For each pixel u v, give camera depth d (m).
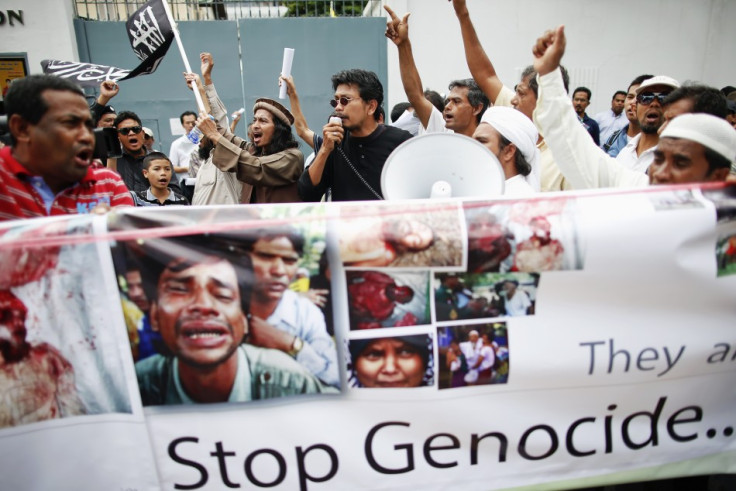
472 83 2.87
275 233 1.39
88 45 7.20
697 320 1.50
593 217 1.44
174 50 7.36
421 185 1.92
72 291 1.36
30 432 1.39
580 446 1.53
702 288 1.48
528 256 1.44
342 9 7.71
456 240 1.42
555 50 1.82
